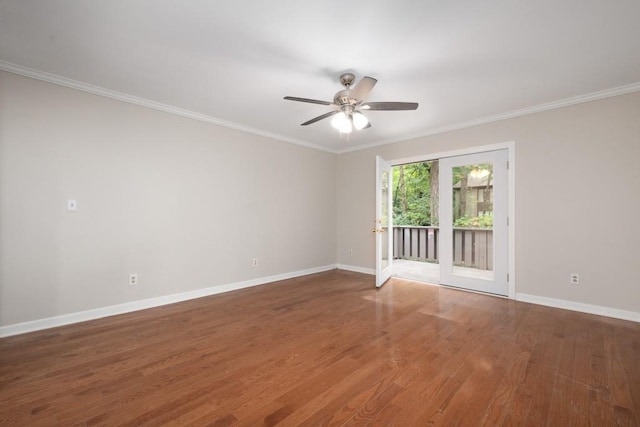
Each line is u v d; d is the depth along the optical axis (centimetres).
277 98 313
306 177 500
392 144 472
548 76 262
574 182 311
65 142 272
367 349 226
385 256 459
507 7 174
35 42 212
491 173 371
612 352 219
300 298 361
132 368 197
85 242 283
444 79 266
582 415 152
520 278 346
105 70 254
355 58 232
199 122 365
